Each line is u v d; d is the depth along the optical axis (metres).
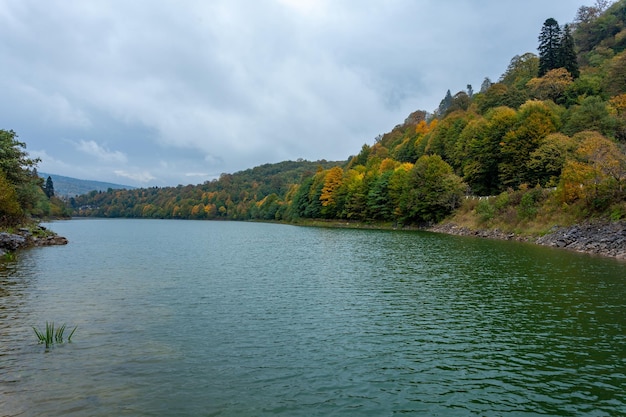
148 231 105.44
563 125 80.19
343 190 125.31
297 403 11.55
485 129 86.44
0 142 59.03
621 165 48.72
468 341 16.88
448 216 86.00
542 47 125.19
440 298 24.16
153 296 24.48
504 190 81.69
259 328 18.38
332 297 24.48
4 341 16.09
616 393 12.41
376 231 89.31
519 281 28.84
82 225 139.50
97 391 11.98
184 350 15.51
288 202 182.12
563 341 16.88
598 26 153.25
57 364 13.91
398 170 102.75
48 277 30.53
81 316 19.86
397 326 18.81
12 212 55.94
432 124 147.50
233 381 12.88
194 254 47.59
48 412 10.71
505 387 12.77
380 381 13.09
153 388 12.27
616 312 20.91
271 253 48.53
